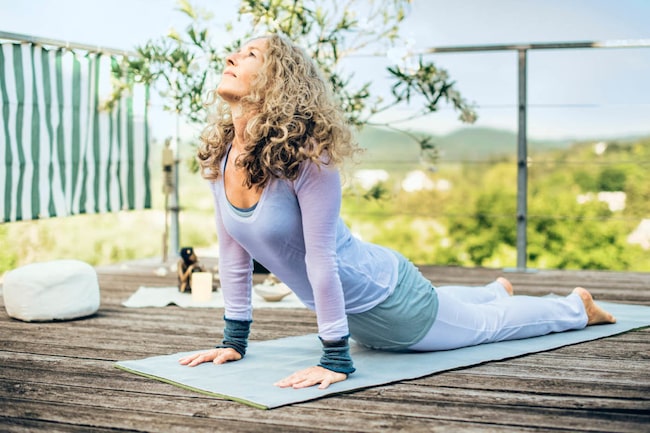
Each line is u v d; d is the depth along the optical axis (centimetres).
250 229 181
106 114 410
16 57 359
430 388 174
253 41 181
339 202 179
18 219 362
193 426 147
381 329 201
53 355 211
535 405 160
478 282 371
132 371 190
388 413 155
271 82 176
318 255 176
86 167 399
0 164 352
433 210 866
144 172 439
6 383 180
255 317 276
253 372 187
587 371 189
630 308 288
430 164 403
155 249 811
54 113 379
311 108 175
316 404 161
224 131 187
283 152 172
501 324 221
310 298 199
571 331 240
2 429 146
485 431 143
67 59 385
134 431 145
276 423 148
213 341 232
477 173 876
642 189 831
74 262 278
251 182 175
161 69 381
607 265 824
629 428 145
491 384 177
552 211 845
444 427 146
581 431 144
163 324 261
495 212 869
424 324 203
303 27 384
